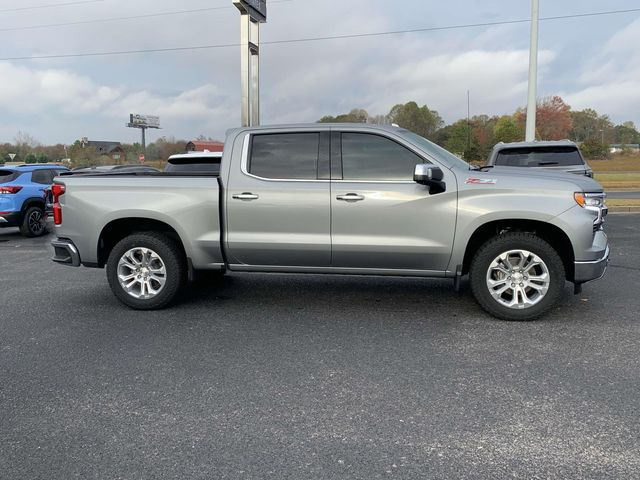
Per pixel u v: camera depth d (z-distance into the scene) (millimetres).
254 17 16656
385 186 5215
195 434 3180
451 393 3672
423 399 3588
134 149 88750
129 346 4707
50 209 13594
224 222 5527
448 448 2982
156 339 4887
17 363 4332
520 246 5094
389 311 5676
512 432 3139
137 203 5613
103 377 4035
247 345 4695
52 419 3391
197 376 4031
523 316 5191
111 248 6102
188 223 5551
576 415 3332
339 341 4762
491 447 2984
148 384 3898
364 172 5305
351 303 6016
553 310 5586
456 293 6395
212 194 5492
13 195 12734
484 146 61156
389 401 3568
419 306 5848
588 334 4832
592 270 5031
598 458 2859
